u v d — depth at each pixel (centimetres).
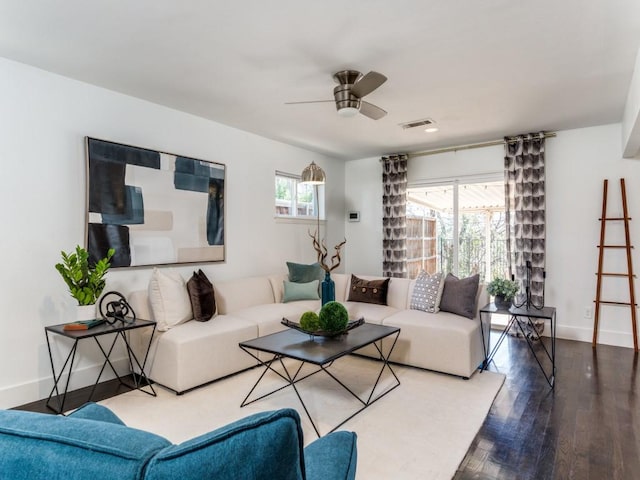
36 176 292
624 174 432
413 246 586
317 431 241
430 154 563
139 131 357
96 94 326
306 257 564
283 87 328
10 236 279
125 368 348
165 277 335
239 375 342
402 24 230
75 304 313
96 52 267
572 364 372
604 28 234
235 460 63
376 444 229
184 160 393
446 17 222
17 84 282
